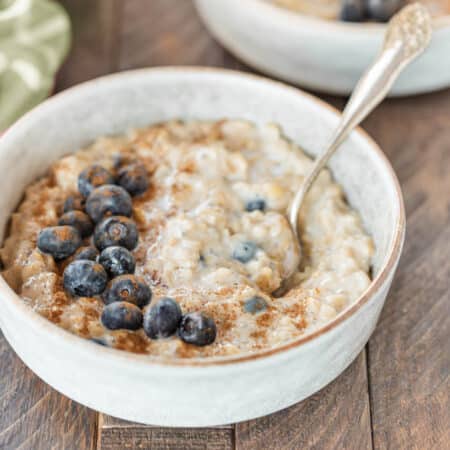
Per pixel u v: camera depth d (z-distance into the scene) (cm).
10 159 51
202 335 46
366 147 52
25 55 58
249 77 55
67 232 49
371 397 49
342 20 62
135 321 46
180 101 56
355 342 47
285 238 51
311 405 48
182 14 67
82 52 64
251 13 59
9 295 45
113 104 55
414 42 53
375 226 51
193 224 50
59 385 46
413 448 47
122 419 47
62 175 53
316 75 60
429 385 49
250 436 47
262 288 49
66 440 47
